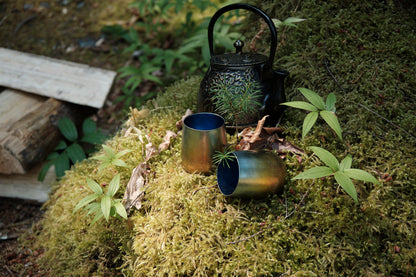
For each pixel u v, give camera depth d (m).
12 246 0.99
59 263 0.90
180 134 0.91
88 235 0.86
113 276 0.84
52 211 0.96
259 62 0.83
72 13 1.72
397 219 0.77
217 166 0.80
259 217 0.77
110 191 0.78
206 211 0.78
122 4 1.76
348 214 0.76
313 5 0.97
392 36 0.92
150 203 0.82
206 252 0.75
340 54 0.92
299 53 0.95
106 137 1.22
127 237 0.82
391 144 0.82
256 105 0.84
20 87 1.13
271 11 1.04
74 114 1.15
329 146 0.83
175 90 1.04
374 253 0.75
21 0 1.77
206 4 1.29
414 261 0.73
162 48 1.52
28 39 1.58
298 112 0.90
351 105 0.87
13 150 0.98
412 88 0.88
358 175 0.71
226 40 1.15
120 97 1.30
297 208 0.77
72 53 1.53
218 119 0.83
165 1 1.48
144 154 0.88
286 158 0.83
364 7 0.94
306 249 0.74
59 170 1.04
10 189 1.09
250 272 0.72
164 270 0.75
